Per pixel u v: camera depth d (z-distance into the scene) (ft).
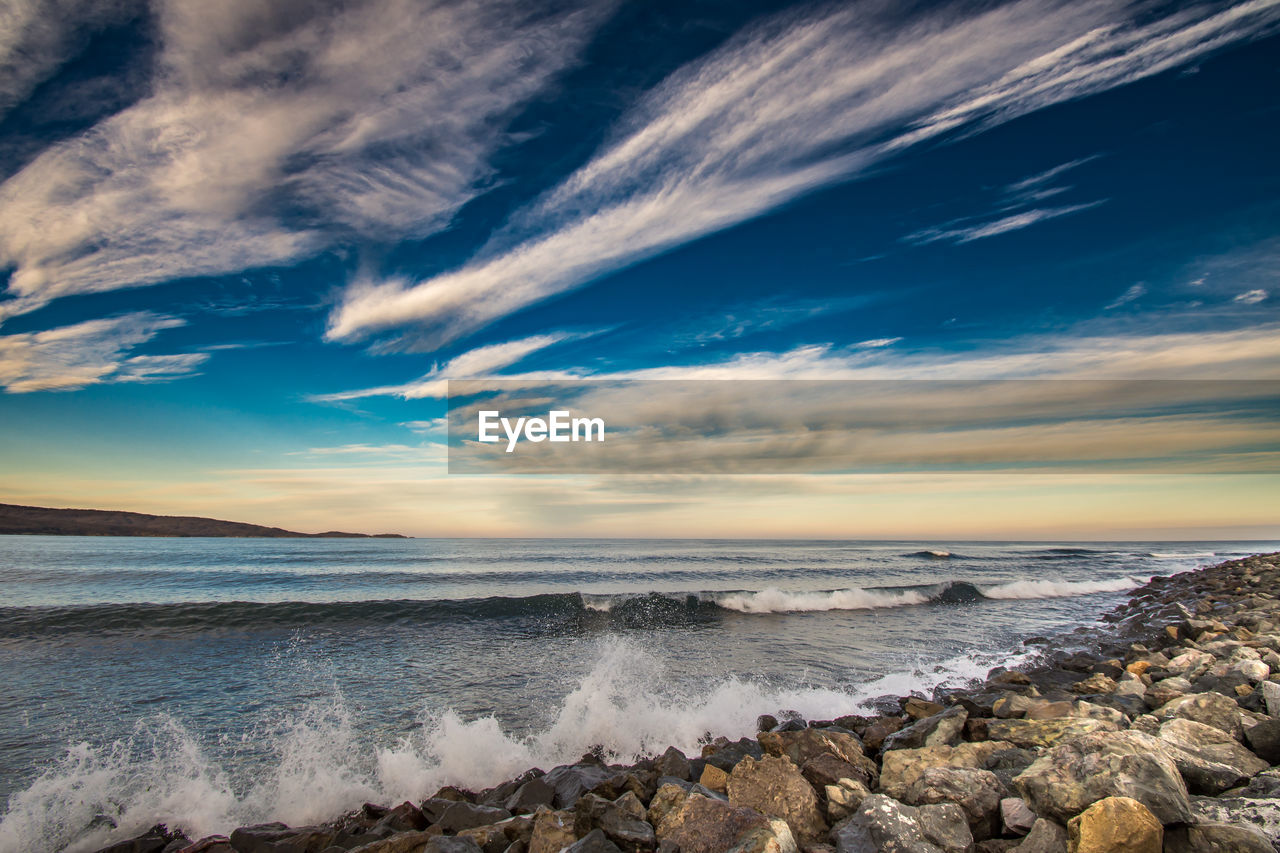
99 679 29.86
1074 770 10.78
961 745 15.12
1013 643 39.42
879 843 10.56
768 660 34.50
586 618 47.60
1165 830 9.12
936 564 115.44
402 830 15.48
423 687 28.66
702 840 11.39
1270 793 10.34
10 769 19.88
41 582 73.31
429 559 113.91
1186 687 20.18
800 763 16.35
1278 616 33.94
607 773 17.89
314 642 38.68
